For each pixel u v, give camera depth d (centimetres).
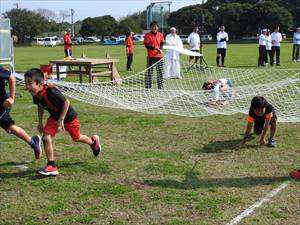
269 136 730
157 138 740
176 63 1574
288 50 3616
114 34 10025
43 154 654
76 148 681
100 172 566
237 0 8662
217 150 660
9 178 550
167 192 491
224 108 961
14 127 580
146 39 1325
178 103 1035
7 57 1534
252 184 512
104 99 1112
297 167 571
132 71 2008
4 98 568
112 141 727
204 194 482
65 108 542
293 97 1021
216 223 411
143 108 994
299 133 751
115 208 450
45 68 1439
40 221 424
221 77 1574
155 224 412
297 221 414
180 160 613
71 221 422
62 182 532
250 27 7912
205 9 7919
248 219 419
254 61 2431
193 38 1850
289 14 7744
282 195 476
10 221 426
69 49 2466
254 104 648
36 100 553
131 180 534
